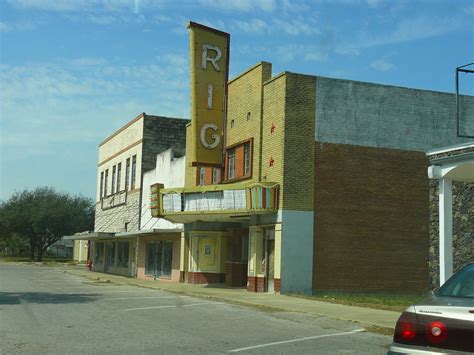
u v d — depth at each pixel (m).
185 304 19.61
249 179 26.52
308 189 24.44
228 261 30.66
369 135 25.53
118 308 17.80
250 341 11.76
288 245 23.94
